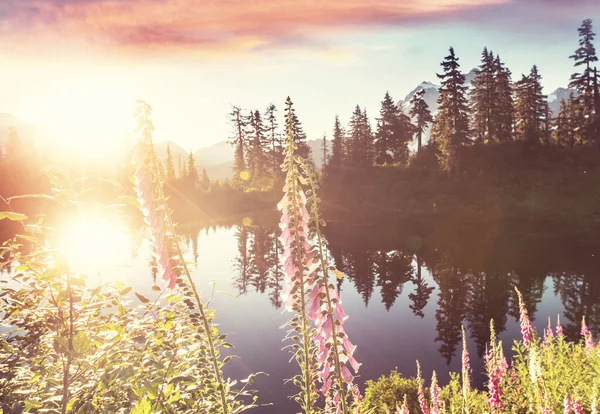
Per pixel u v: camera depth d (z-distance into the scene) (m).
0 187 71.12
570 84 77.25
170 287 3.11
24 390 3.30
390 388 14.36
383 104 86.50
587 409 6.36
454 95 68.94
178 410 3.68
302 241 3.37
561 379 7.71
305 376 3.49
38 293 3.35
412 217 64.56
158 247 2.99
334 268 3.32
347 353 3.28
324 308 3.40
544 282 38.59
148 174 2.95
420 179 74.62
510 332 29.92
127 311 3.95
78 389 3.35
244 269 50.59
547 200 60.25
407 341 30.00
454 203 65.31
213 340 3.47
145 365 3.64
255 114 106.44
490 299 36.44
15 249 3.05
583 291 35.59
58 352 3.14
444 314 34.38
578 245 47.28
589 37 74.75
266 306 37.56
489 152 71.44
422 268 45.81
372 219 66.44
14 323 3.60
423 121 82.12
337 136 93.12
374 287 42.03
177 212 86.06
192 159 108.88
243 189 98.50
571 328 29.17
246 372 24.45
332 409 3.60
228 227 75.62
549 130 82.19
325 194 77.56
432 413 6.84
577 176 64.12
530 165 68.75
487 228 56.62
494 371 6.48
